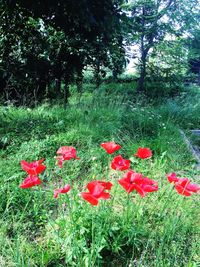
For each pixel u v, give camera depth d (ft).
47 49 24.06
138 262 7.61
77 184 11.25
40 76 25.03
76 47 24.63
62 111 20.45
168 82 38.40
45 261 7.37
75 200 8.20
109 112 19.95
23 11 23.27
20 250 7.57
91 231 7.80
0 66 24.27
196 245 8.18
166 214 9.26
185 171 13.39
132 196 10.34
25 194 10.16
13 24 24.36
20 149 13.89
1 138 14.84
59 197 9.09
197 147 17.88
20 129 16.44
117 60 28.22
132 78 50.06
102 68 31.45
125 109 21.42
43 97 25.49
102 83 35.63
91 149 14.01
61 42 24.54
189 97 29.40
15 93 24.88
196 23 37.76
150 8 38.17
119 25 23.88
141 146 14.76
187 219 9.13
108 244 7.73
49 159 12.78
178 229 8.63
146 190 6.75
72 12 21.07
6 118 18.57
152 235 8.29
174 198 10.05
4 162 12.37
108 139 15.42
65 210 9.33
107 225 7.87
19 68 24.20
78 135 15.38
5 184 10.36
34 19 24.18
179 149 15.65
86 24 20.89
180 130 19.02
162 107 24.39
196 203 10.23
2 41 24.56
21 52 24.70
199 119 23.22
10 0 21.70
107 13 22.03
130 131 17.39
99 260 7.11
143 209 9.30
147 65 39.01
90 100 23.62
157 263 7.22
